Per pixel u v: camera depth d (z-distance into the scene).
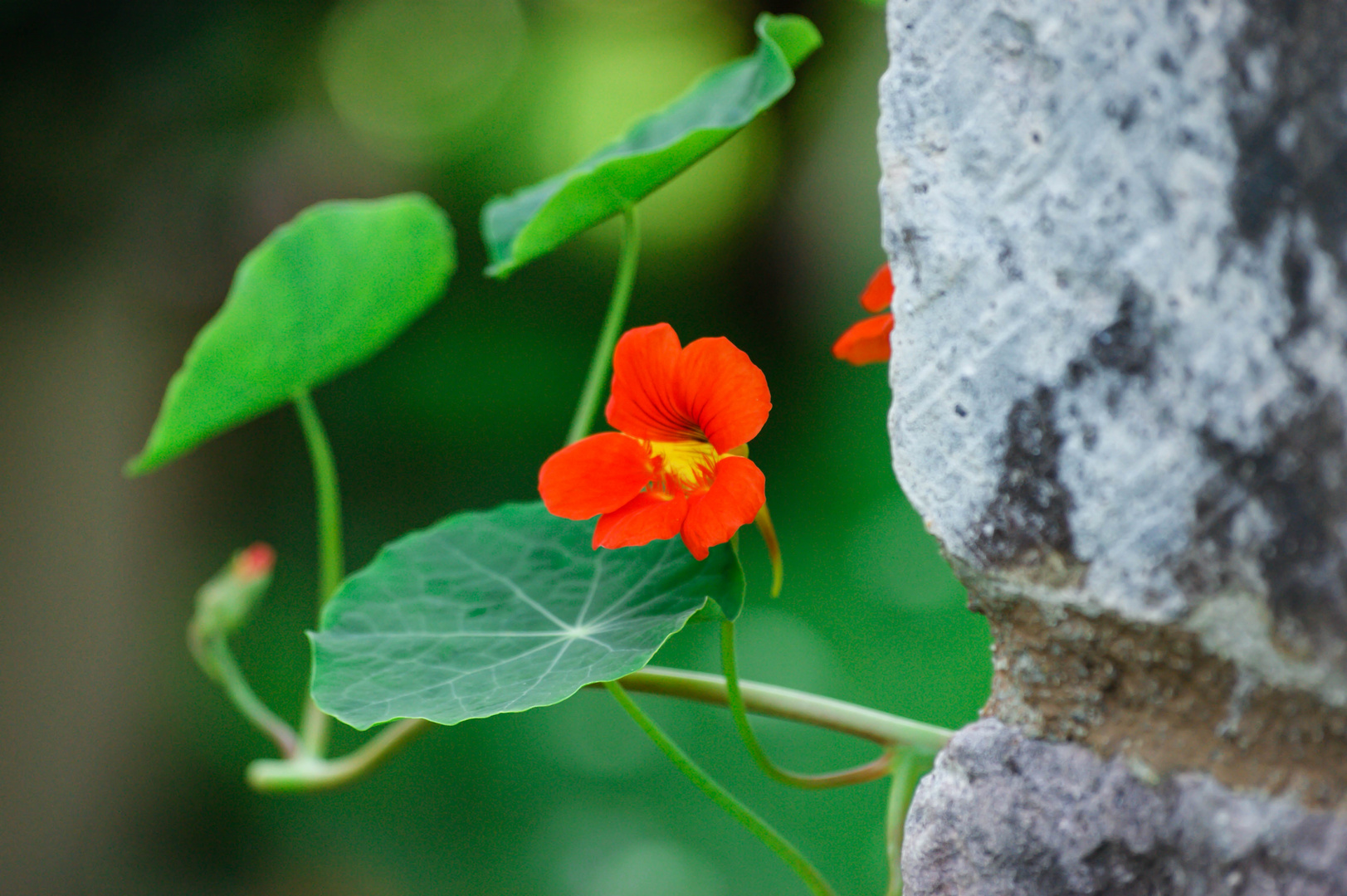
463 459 4.50
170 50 3.15
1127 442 1.15
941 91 1.16
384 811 2.85
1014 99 1.16
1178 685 1.16
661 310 5.64
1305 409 1.14
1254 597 1.14
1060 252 1.15
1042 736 1.17
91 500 2.90
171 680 3.14
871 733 1.20
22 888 2.69
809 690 2.66
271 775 1.27
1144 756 1.16
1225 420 1.14
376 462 4.48
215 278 3.46
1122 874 1.16
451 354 5.02
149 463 1.33
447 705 1.20
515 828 2.68
